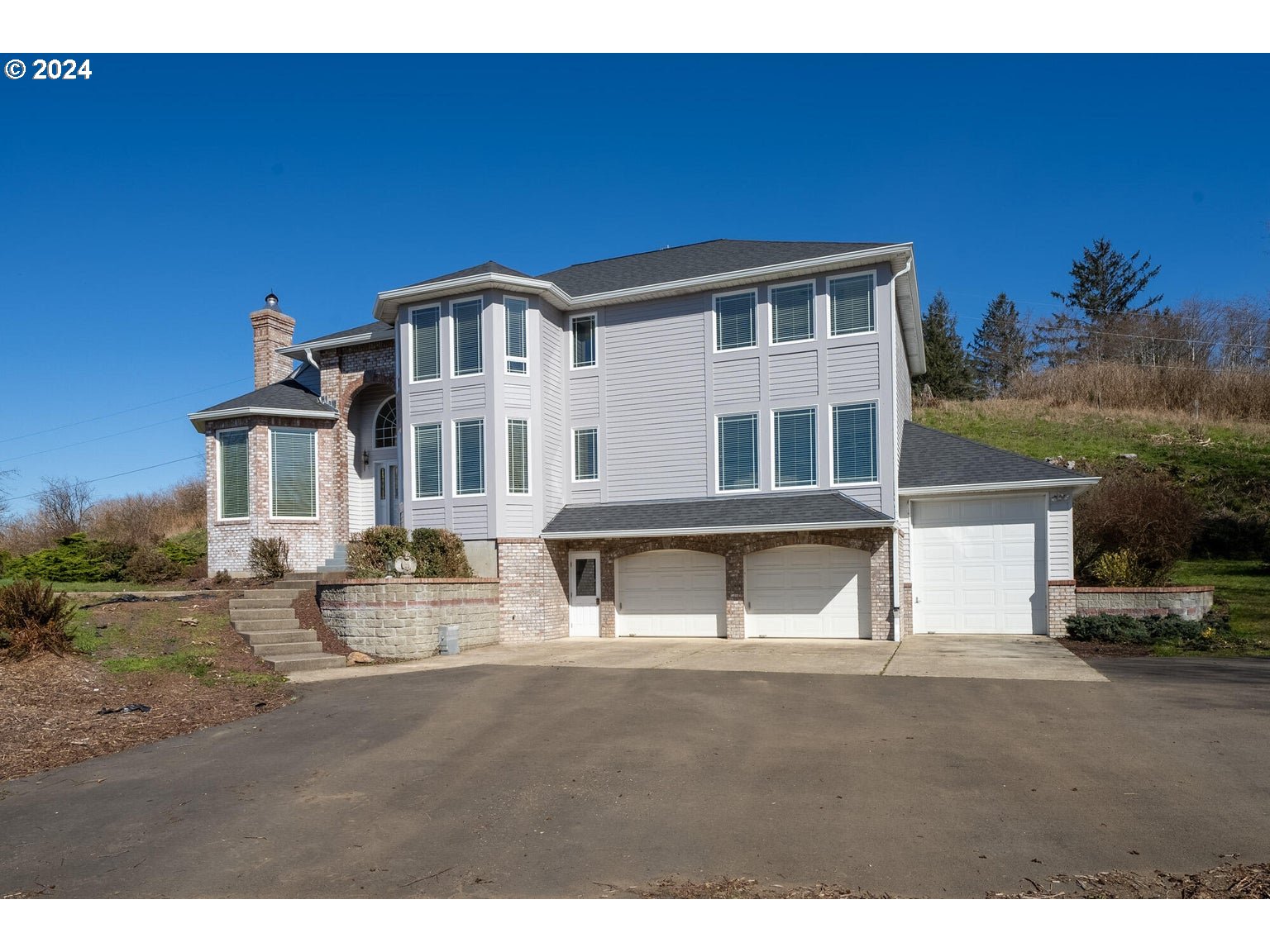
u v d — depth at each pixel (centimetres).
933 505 1917
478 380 1998
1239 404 3634
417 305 2091
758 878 554
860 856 584
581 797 729
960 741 884
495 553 1945
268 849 625
